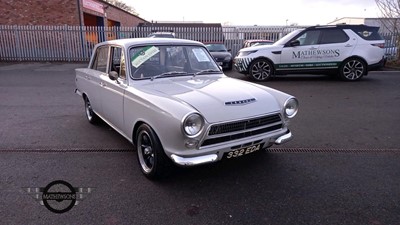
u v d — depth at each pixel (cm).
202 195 301
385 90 837
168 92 327
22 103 704
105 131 498
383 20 1532
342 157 391
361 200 290
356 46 959
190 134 271
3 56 1719
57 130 503
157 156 308
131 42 391
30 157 390
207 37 1891
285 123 343
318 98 743
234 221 259
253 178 336
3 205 282
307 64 990
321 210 274
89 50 1784
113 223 256
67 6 1859
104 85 422
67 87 919
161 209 277
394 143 440
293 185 320
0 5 1809
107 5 2472
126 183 324
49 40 1734
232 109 298
